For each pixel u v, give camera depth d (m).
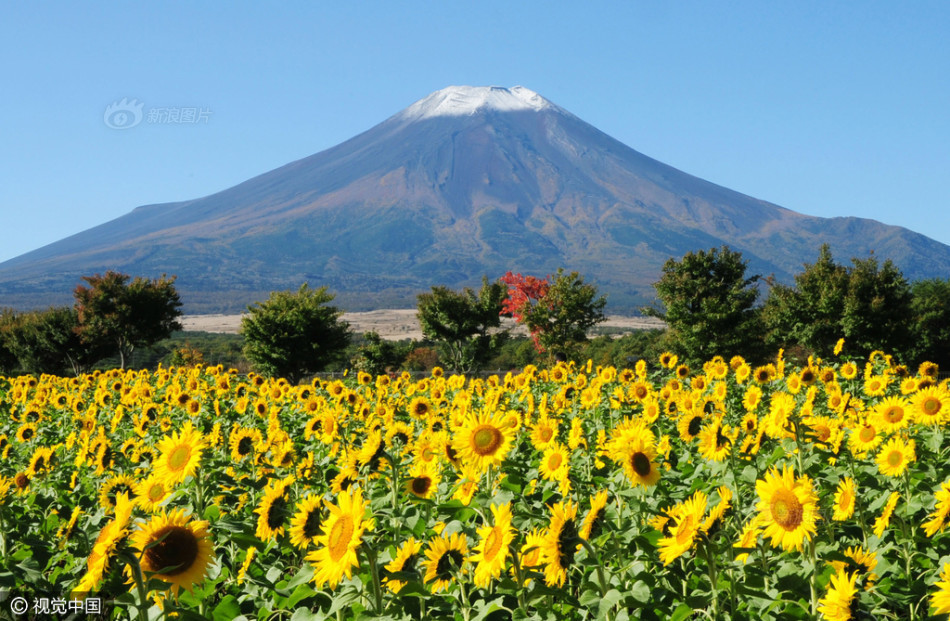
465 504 5.61
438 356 53.53
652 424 10.19
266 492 5.13
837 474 6.56
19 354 51.62
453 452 6.36
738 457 6.79
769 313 39.66
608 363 42.78
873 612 3.91
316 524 4.46
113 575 3.72
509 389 16.08
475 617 4.09
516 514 5.05
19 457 10.84
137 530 3.70
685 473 7.34
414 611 4.02
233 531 5.02
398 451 8.48
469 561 4.25
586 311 43.34
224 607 4.75
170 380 23.39
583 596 4.00
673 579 4.52
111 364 65.19
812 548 4.22
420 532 5.29
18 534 5.91
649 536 4.56
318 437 10.38
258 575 5.29
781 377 14.80
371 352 47.62
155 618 3.66
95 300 50.00
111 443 11.12
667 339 39.00
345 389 14.72
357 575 4.14
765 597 4.27
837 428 7.44
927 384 11.44
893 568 4.80
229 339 109.81
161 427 12.37
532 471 6.91
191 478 6.50
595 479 6.30
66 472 9.57
